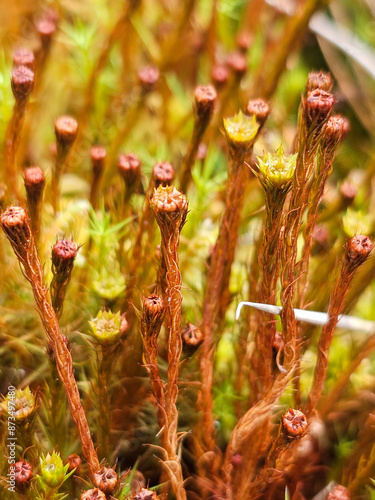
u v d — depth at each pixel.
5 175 0.19
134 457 0.18
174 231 0.14
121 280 0.17
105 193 0.21
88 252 0.18
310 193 0.15
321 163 0.15
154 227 0.17
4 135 0.20
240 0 0.29
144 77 0.21
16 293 0.18
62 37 0.26
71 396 0.15
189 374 0.17
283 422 0.15
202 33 0.26
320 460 0.18
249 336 0.17
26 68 0.17
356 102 0.27
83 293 0.18
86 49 0.23
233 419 0.18
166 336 0.17
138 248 0.17
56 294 0.15
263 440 0.16
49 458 0.15
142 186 0.21
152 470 0.18
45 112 0.24
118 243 0.19
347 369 0.17
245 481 0.16
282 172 0.14
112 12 0.27
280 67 0.22
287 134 0.25
